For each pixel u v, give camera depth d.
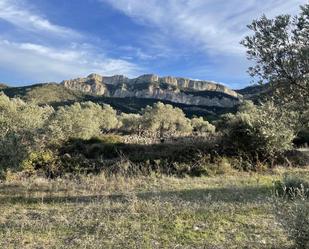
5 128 15.15
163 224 8.03
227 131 18.50
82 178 13.92
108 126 69.25
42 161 16.25
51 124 18.66
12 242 6.98
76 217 8.61
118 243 6.91
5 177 13.86
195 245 6.85
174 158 17.30
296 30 6.20
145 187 12.34
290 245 6.66
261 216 8.62
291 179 11.30
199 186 12.54
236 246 6.77
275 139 16.67
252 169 16.42
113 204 9.73
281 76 6.34
